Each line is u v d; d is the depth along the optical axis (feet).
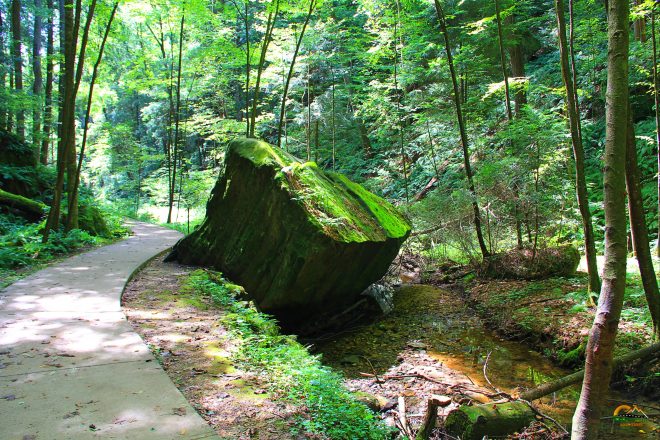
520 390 15.96
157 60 74.02
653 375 15.17
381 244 22.61
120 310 15.61
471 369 18.03
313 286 21.12
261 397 9.92
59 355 11.45
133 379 10.20
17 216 34.17
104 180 101.65
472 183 29.89
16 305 15.92
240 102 74.43
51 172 42.01
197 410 9.09
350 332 23.27
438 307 26.00
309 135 53.93
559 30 20.11
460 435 12.03
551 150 27.40
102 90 79.77
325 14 53.06
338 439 8.66
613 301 7.73
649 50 30.91
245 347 12.96
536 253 28.12
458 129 38.50
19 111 48.47
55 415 8.47
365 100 47.57
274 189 20.76
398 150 48.49
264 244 21.53
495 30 39.52
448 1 43.16
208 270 23.21
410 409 14.21
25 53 67.26
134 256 26.99
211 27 57.47
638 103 40.34
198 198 50.96
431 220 32.19
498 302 24.62
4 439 7.55
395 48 41.86
